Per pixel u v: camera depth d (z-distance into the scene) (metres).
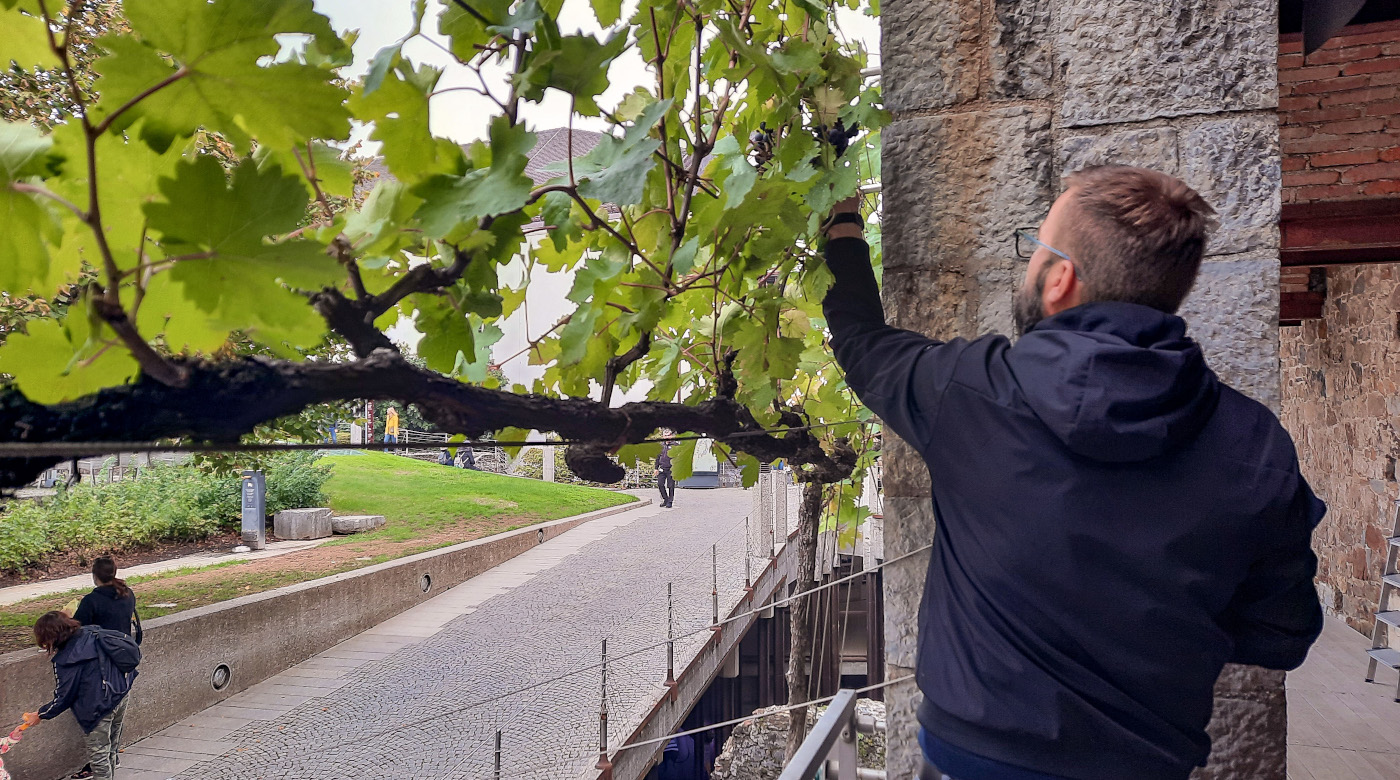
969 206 1.82
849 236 1.64
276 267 0.63
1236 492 1.00
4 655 7.37
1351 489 7.62
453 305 1.15
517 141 0.92
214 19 0.63
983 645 1.08
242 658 9.76
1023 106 1.80
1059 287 1.17
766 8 1.75
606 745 7.53
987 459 1.11
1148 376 1.01
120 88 0.65
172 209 0.60
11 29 0.66
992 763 1.06
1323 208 4.86
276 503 16.84
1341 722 5.25
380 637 11.87
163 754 7.95
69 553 12.57
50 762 7.34
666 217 1.54
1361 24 4.58
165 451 0.71
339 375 0.86
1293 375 9.50
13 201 0.67
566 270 1.62
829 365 3.18
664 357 1.93
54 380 0.69
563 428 1.27
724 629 12.30
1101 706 1.02
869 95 1.61
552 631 11.96
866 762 6.91
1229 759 1.68
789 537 17.91
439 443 1.12
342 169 0.92
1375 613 6.32
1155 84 1.74
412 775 7.39
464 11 1.02
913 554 1.84
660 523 22.27
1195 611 1.00
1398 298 6.54
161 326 0.74
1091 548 1.02
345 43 0.83
